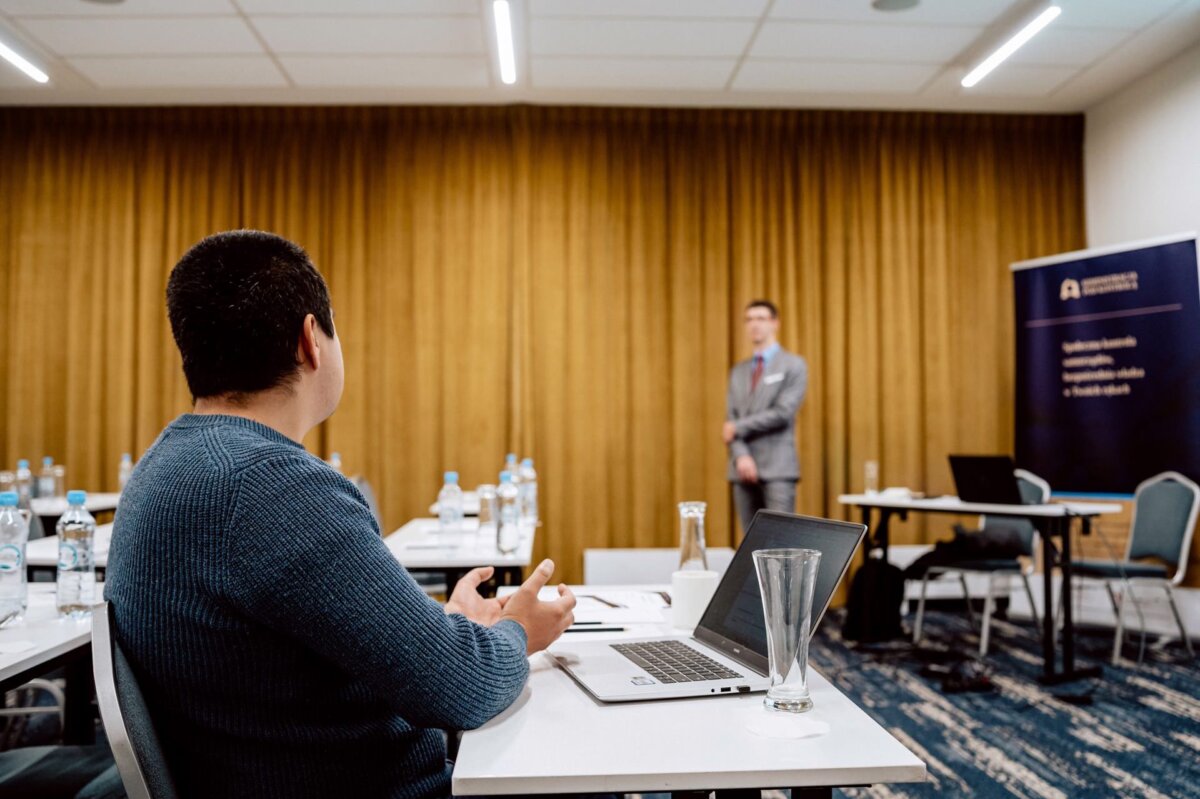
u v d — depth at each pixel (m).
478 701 0.92
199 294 0.97
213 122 5.21
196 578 0.86
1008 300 5.37
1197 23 4.21
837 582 1.15
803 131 5.36
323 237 5.21
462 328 5.21
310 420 1.06
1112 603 4.16
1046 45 4.45
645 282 5.27
